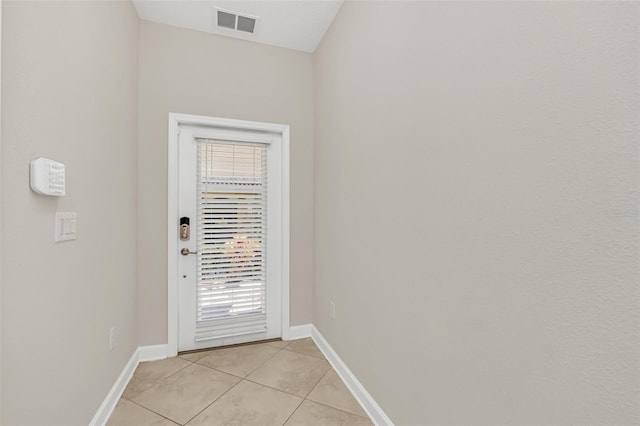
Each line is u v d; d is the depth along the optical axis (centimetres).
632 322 58
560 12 70
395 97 139
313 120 263
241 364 212
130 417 155
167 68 222
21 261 90
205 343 235
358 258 178
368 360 164
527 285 78
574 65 67
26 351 92
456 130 102
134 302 205
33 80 95
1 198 82
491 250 89
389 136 145
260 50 248
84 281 131
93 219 139
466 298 98
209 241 234
